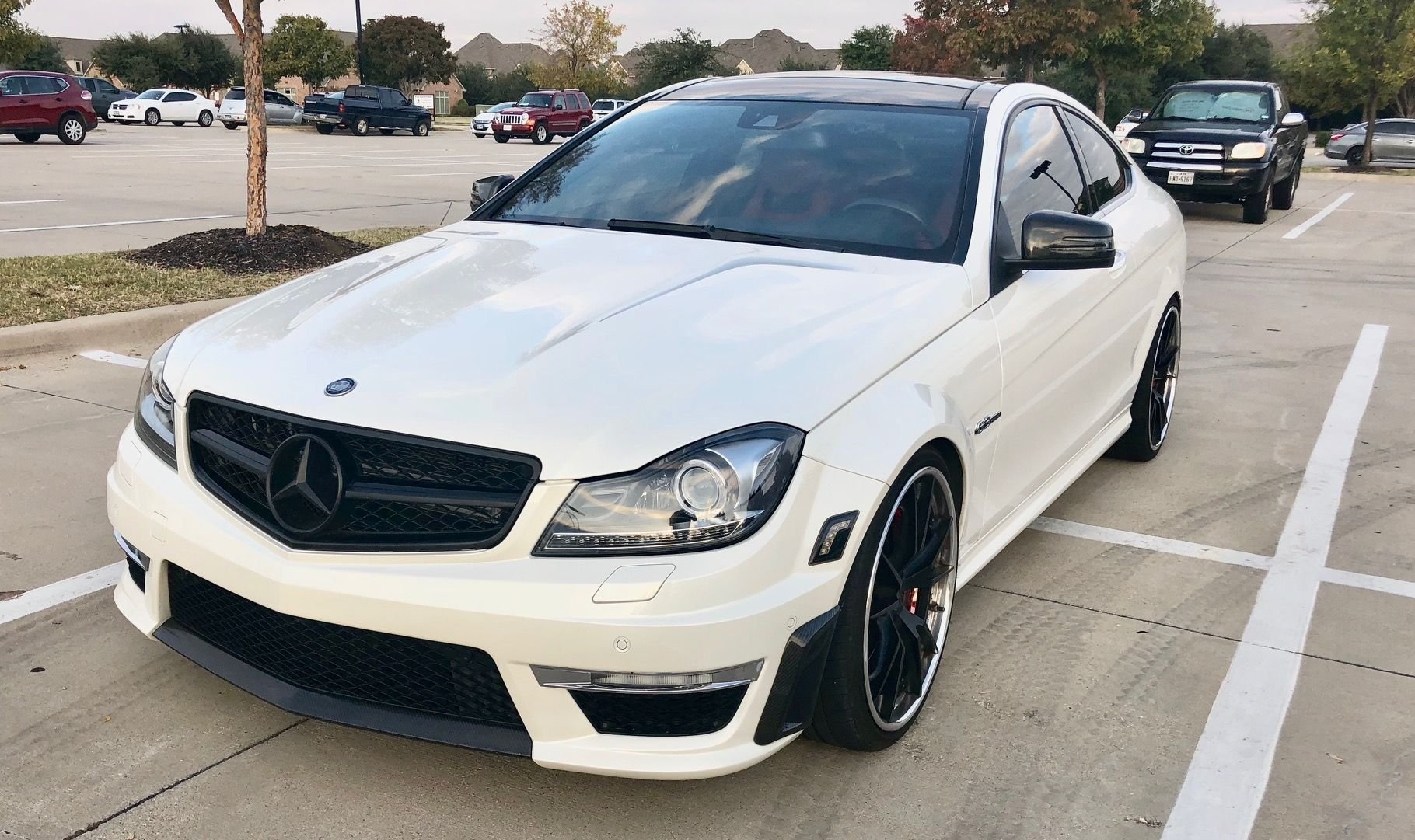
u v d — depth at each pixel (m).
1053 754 2.79
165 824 2.42
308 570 2.32
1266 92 15.55
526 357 2.49
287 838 2.38
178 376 2.69
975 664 3.24
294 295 3.08
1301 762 2.79
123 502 2.71
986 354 3.04
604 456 2.23
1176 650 3.36
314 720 2.57
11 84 25.14
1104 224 3.22
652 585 2.18
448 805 2.51
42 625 3.28
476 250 3.29
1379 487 4.82
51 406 5.34
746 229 3.37
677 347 2.52
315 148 28.16
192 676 3.03
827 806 2.56
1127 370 4.59
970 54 27.23
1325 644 3.41
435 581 2.24
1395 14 26.75
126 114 39.78
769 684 2.30
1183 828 2.52
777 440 2.32
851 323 2.74
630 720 2.28
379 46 71.62
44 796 2.49
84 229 11.04
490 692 2.31
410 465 2.31
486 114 41.16
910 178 3.46
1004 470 3.34
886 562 2.67
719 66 68.00
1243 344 7.52
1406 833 2.52
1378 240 12.95
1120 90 42.59
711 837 2.44
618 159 3.88
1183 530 4.34
